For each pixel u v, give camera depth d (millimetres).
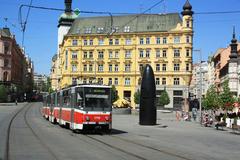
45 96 54812
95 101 29031
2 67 120375
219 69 115750
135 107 107750
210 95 58906
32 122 43781
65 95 34156
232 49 88375
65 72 115625
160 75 107062
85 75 113688
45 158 15891
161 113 81125
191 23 105625
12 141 23047
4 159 15594
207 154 18500
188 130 36375
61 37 136750
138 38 109438
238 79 85062
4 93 112062
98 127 28891
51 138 25172
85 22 116250
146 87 41375
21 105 102625
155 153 18234
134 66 109688
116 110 70438
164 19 109312
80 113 28859
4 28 125938
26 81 186125
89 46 113562
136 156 16891
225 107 51562
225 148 21547
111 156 16750
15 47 134500
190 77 105688
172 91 105625
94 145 21328
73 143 22219
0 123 41031
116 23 113125
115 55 111562
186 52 105375
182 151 19438
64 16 135875
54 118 40062
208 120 44094
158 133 31812
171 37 106500
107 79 112000
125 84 110625
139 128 37344
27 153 17500
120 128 36969
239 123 36656
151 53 108250
